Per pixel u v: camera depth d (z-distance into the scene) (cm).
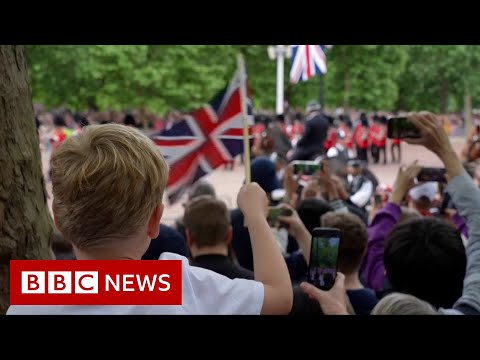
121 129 121
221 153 374
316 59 1412
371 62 3441
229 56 3156
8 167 171
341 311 179
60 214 117
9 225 172
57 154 118
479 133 550
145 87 3028
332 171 827
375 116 2272
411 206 449
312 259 188
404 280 207
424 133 207
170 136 374
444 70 3494
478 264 197
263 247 139
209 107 374
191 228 281
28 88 176
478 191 203
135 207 116
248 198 148
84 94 2962
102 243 118
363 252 259
